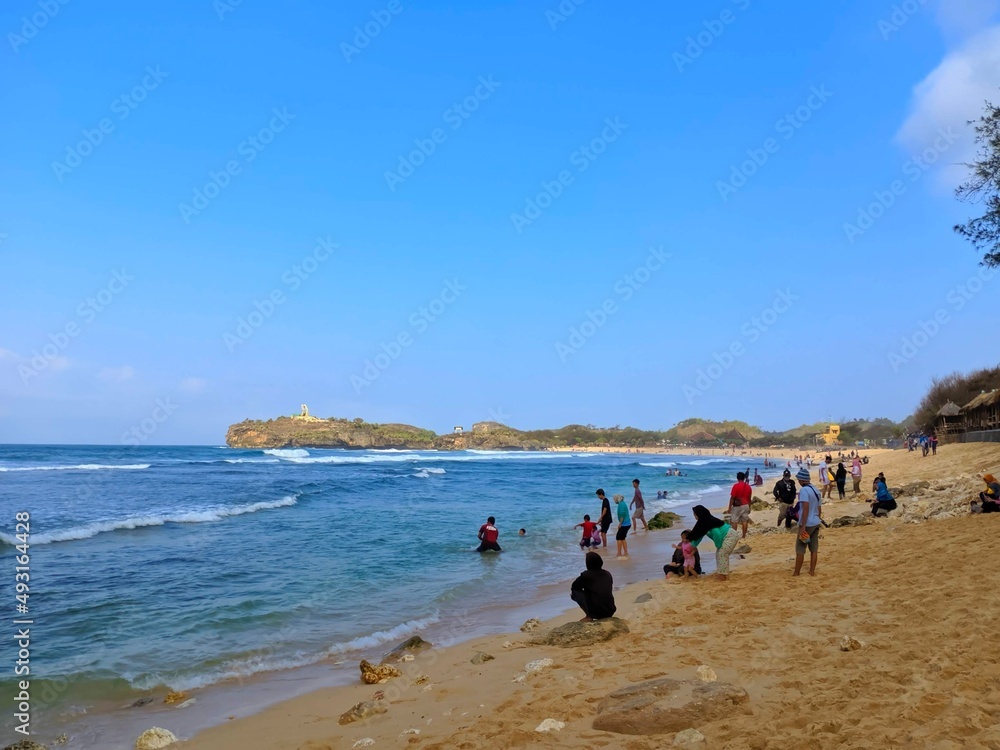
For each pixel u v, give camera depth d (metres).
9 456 78.56
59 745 6.64
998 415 45.09
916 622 7.50
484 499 35.91
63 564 15.76
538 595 13.66
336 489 40.28
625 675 7.03
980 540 11.91
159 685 8.41
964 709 4.82
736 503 19.12
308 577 14.84
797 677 6.22
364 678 8.38
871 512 19.47
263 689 8.27
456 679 7.93
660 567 16.58
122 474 50.16
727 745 4.85
